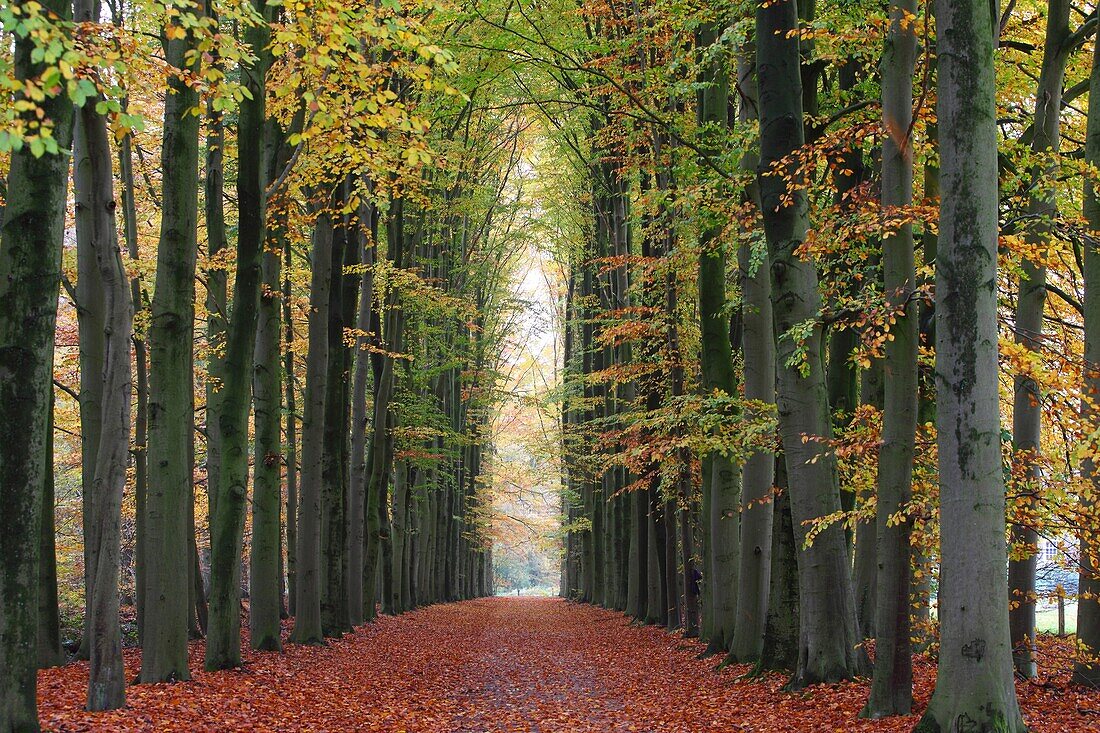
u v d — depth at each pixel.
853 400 13.89
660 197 15.11
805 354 10.62
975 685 7.31
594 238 31.06
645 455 16.59
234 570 13.46
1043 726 8.20
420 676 15.79
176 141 11.40
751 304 14.12
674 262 17.30
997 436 7.51
